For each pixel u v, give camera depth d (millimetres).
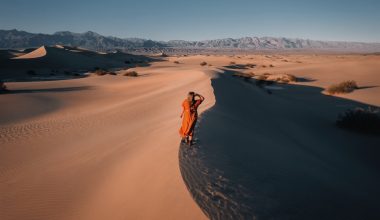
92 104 30469
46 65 85875
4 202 8539
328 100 35688
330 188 10008
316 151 15805
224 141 11328
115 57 140875
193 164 8070
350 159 15414
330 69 69500
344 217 7891
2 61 77875
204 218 5363
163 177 7355
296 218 6832
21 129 18859
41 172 10734
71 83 47719
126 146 12438
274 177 9141
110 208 6973
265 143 13547
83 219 6949
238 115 18703
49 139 16297
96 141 14859
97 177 9453
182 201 6004
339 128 21891
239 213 6023
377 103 32844
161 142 10992
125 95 35938
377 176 13336
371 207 9258
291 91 43656
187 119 9555
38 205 8148
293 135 18703
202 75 41156
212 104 19062
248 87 38062
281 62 118750
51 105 29281
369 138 19359
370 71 64312
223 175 7871
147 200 6559
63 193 8688
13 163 12305
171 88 35125
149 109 23688
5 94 33094
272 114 24188
